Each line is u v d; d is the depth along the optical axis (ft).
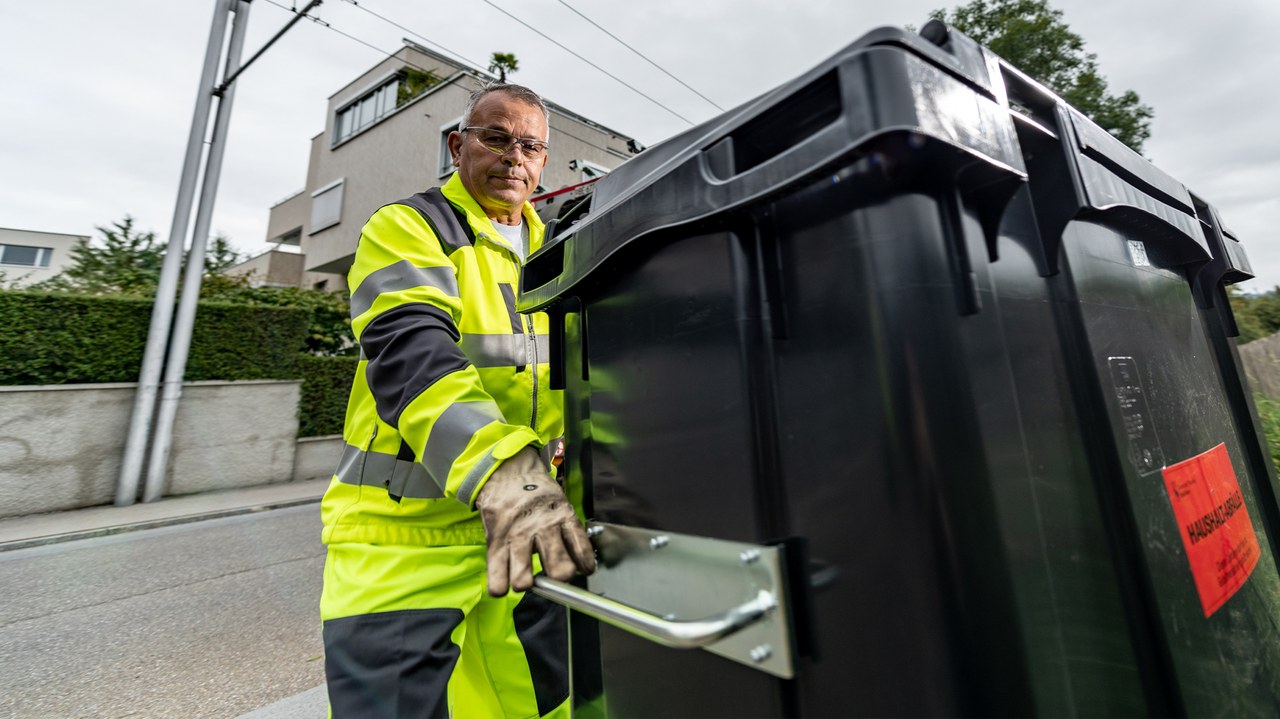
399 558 3.05
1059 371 1.67
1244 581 2.21
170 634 9.02
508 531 1.89
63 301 19.58
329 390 26.00
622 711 1.92
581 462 2.28
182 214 20.77
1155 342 2.16
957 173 1.42
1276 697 2.14
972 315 1.38
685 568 1.65
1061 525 1.48
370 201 48.60
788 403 1.49
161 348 20.27
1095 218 1.98
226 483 21.90
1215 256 3.03
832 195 1.44
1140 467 1.70
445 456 2.22
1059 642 1.35
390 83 51.21
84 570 12.47
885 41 1.30
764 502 1.46
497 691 3.71
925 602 1.18
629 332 1.93
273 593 10.93
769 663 1.39
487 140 4.00
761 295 1.56
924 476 1.21
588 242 2.10
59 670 7.82
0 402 17.80
